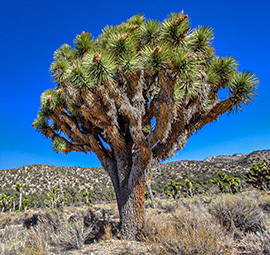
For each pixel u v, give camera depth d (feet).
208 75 15.26
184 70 12.14
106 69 12.93
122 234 14.85
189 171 156.46
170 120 13.17
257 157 165.17
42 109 19.80
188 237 8.86
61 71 14.82
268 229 9.08
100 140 20.22
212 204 16.74
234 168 150.71
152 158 15.14
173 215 17.33
